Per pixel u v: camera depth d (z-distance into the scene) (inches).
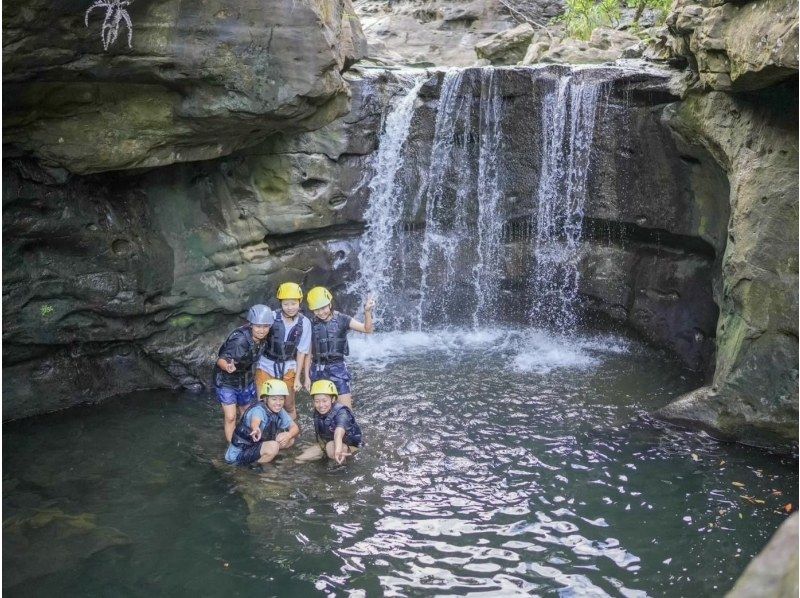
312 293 300.2
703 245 361.1
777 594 70.1
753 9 264.1
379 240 420.2
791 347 268.7
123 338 340.5
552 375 361.1
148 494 254.4
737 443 288.8
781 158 273.0
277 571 211.9
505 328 436.5
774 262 270.7
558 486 258.4
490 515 240.7
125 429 307.7
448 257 434.3
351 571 211.6
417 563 215.3
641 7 559.5
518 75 404.2
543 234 425.1
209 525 235.3
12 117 267.4
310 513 241.1
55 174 295.1
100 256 321.4
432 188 424.5
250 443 272.7
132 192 333.4
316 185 391.2
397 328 431.5
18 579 208.2
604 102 384.2
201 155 312.3
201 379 357.7
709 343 358.3
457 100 414.9
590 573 210.4
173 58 261.7
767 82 260.7
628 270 402.9
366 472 267.0
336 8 319.0
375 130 403.2
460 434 297.7
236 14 266.5
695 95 331.0
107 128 282.4
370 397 333.4
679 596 199.9
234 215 368.5
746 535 228.4
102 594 202.4
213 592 203.0
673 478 263.0
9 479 264.8
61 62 245.9
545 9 622.5
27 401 319.0
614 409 321.4
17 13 220.8
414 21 594.9
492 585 205.2
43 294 310.5
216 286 361.7
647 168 375.6
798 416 267.3
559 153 406.3
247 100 279.1
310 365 303.9
